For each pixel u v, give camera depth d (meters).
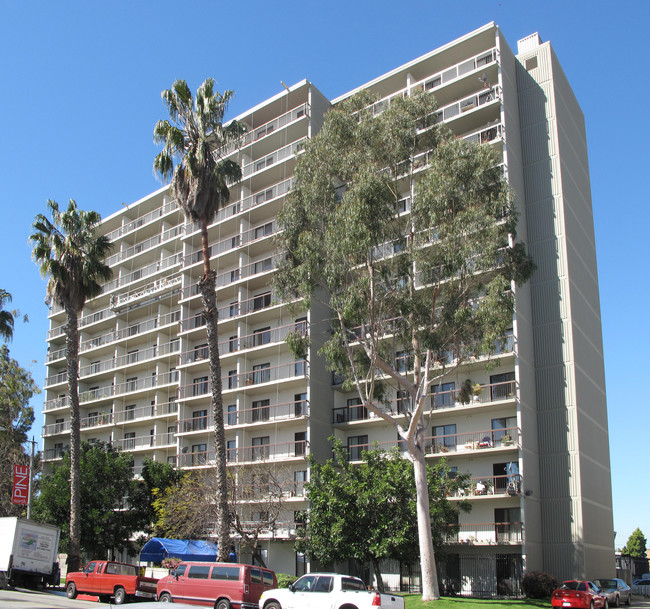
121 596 28.09
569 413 37.97
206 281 30.73
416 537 30.38
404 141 29.72
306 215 30.97
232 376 48.38
